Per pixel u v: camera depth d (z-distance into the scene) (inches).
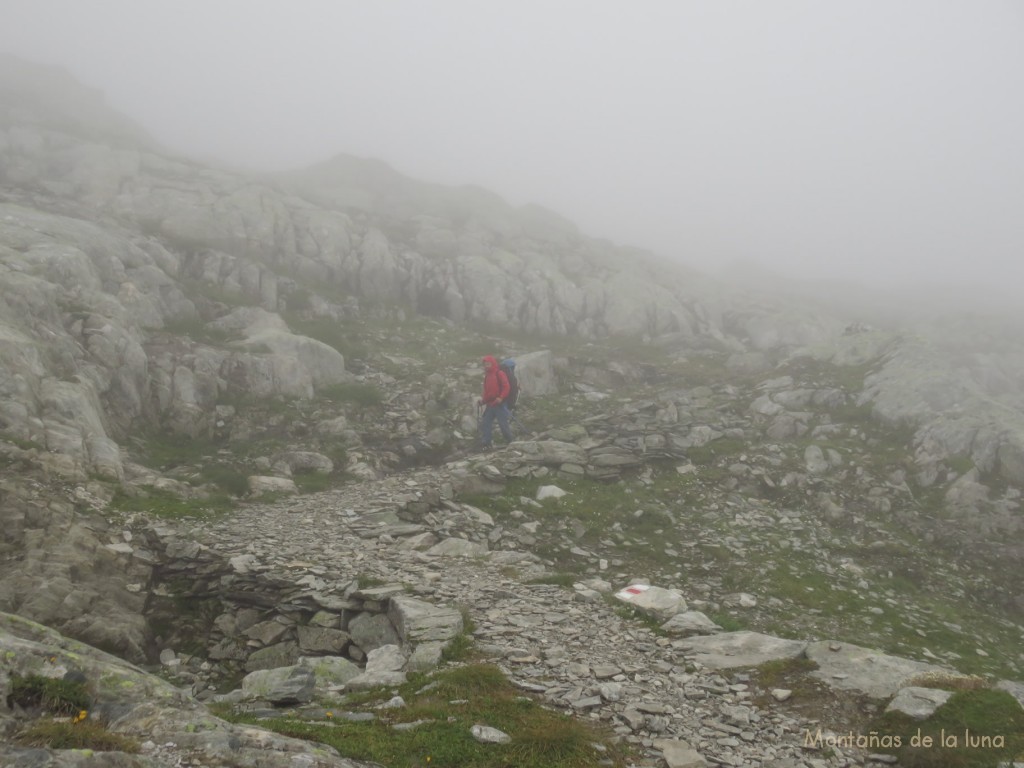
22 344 682.2
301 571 528.1
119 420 799.1
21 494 515.2
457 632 412.8
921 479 871.1
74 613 442.6
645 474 902.4
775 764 279.7
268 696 328.8
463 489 805.9
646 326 1907.0
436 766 243.8
